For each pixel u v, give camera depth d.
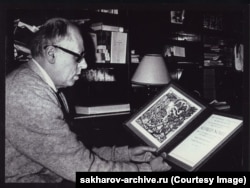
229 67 2.68
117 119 2.05
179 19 2.63
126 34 2.35
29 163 1.35
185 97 1.39
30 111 1.23
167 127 1.30
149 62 2.30
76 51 1.50
